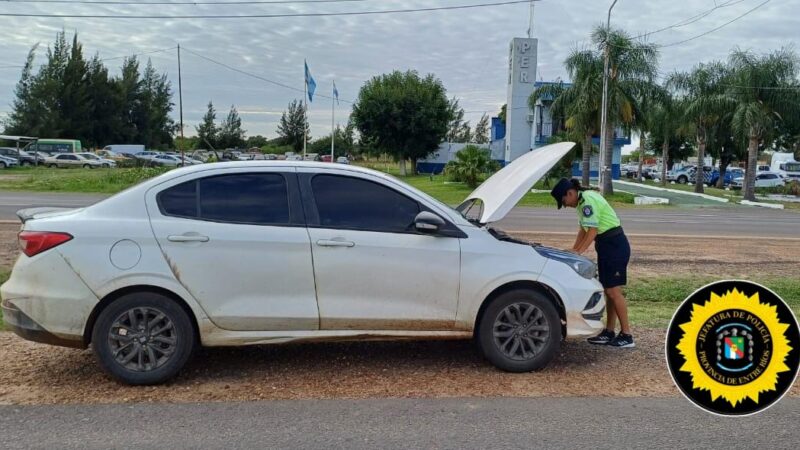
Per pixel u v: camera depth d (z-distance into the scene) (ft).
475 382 16.26
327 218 16.30
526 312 16.92
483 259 16.62
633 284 29.19
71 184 98.32
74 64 255.09
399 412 14.19
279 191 16.34
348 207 16.49
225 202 16.07
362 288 16.14
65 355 17.87
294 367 17.22
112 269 15.12
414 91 174.40
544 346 16.96
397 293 16.29
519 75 151.02
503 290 16.87
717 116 110.52
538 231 50.39
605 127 94.53
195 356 17.97
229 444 12.49
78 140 236.43
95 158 181.98
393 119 173.17
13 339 19.26
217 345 15.81
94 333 15.26
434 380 16.37
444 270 16.43
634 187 142.92
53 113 247.70
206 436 12.84
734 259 37.29
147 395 15.03
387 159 246.88
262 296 15.79
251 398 14.94
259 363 17.51
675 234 51.85
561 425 13.60
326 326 16.11
